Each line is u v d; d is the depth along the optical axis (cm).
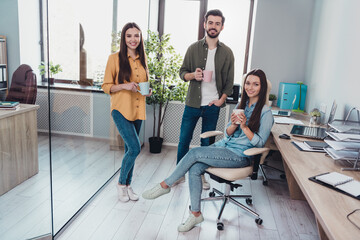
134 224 234
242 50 418
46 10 196
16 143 205
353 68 260
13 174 205
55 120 222
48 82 190
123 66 246
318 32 357
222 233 228
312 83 365
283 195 297
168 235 222
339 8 302
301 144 232
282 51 394
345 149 186
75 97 241
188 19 419
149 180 316
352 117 257
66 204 235
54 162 222
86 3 240
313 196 150
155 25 413
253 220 248
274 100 400
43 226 205
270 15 387
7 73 212
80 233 220
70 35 227
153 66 371
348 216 132
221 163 230
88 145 264
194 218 227
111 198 274
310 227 240
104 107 286
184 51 425
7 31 208
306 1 381
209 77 270
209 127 311
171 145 427
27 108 211
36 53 213
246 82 234
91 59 255
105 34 271
